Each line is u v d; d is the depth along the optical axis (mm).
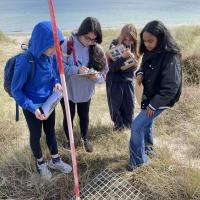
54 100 2086
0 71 4934
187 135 2881
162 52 2084
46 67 2076
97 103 3781
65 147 2719
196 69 4176
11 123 3115
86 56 2416
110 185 2271
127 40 2740
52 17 1733
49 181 2305
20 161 2477
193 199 2123
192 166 2369
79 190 2250
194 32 7828
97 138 2830
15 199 2203
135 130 2270
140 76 2229
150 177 2262
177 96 2203
